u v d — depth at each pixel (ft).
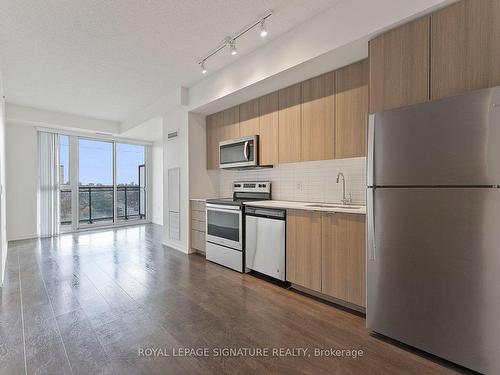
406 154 5.44
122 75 11.43
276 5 6.93
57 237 17.33
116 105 15.67
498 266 4.46
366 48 6.93
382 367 5.14
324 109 8.65
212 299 8.18
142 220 23.40
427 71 5.53
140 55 9.65
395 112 5.59
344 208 7.82
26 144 16.88
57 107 15.94
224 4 6.88
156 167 23.18
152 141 23.56
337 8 6.86
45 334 6.23
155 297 8.31
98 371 4.99
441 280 5.07
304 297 8.35
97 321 6.83
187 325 6.67
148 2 6.75
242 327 6.59
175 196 14.46
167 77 11.74
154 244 15.48
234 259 10.90
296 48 7.94
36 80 11.83
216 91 11.24
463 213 4.78
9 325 6.61
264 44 8.95
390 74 6.07
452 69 5.21
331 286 7.66
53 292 8.63
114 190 21.49
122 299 8.15
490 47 4.78
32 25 7.70
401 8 5.72
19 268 11.05
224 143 12.51
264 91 10.33
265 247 9.63
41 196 17.38
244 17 7.44
